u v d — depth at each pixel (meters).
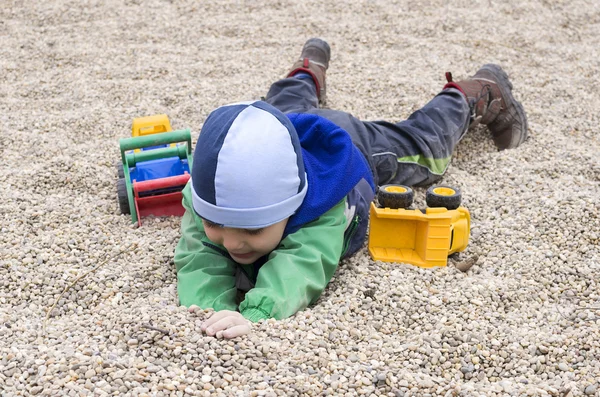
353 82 3.74
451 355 1.84
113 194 2.73
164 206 2.58
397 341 1.88
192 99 3.57
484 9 4.70
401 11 4.65
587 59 4.08
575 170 2.86
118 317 1.92
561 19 4.60
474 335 1.91
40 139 3.15
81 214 2.57
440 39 4.30
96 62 4.00
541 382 1.75
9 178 2.80
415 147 2.73
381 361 1.79
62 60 4.03
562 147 3.06
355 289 2.11
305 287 1.99
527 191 2.71
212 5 4.74
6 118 3.36
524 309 2.07
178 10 4.68
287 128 2.00
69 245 2.35
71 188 2.77
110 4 4.75
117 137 3.20
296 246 2.08
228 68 3.92
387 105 3.47
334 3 4.76
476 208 2.63
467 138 3.20
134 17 4.57
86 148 3.07
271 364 1.73
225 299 2.07
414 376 1.73
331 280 2.20
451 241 2.27
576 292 2.14
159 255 2.31
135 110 3.45
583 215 2.49
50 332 1.89
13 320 1.97
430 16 4.59
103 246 2.37
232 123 1.94
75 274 2.20
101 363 1.70
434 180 2.81
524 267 2.26
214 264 2.16
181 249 2.25
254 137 1.93
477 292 2.12
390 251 2.32
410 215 2.24
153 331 1.81
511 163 2.94
